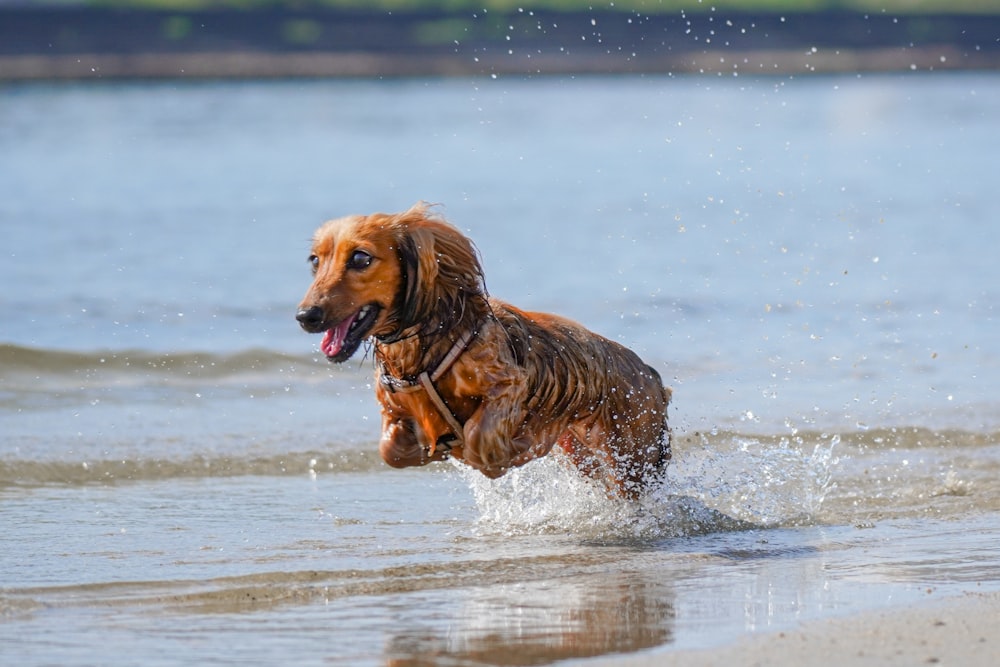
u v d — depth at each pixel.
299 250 22.03
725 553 8.68
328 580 7.94
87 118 45.03
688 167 34.94
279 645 6.70
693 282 19.72
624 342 15.98
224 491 10.52
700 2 84.12
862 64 85.12
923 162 36.62
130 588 7.73
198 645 6.70
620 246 22.88
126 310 17.33
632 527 9.44
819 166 35.72
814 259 21.88
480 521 9.65
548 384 8.68
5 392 13.45
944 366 14.96
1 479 10.65
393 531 9.32
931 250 22.86
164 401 13.37
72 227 23.77
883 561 8.42
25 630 6.94
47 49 72.00
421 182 31.06
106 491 10.45
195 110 49.78
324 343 7.99
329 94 61.09
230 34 76.19
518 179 31.95
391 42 79.25
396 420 8.72
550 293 18.86
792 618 7.07
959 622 6.94
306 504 10.12
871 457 11.69
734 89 68.88
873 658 6.36
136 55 73.81
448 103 55.84
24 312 17.08
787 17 86.81
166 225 24.23
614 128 45.28
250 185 29.83
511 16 82.38
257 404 13.36
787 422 12.73
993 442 12.24
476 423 8.30
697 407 13.23
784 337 16.31
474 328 8.29
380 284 7.98
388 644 6.70
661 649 6.55
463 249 8.31
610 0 83.19
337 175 31.88
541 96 62.03
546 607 7.36
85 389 13.70
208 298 18.17
